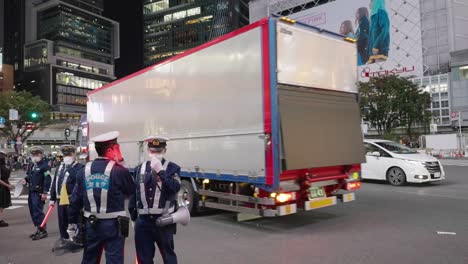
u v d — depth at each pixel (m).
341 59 8.12
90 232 4.05
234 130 7.46
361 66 71.94
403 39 67.38
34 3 138.88
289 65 7.01
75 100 128.62
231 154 7.54
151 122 10.19
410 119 34.62
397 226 7.59
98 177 4.07
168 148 9.43
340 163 7.75
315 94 7.50
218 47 7.91
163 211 4.31
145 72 10.55
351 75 8.34
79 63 135.88
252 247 6.40
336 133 7.77
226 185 8.16
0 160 9.31
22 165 36.38
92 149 13.99
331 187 8.15
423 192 11.93
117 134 4.32
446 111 58.69
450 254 5.71
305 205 7.37
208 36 125.44
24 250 6.77
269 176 6.74
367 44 71.00
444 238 6.61
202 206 8.74
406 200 10.58
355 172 8.42
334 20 75.19
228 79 7.62
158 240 4.36
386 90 33.72
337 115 7.86
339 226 7.75
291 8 82.69
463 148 33.94
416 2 66.00
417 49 65.88
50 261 6.06
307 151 7.10
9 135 46.91
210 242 6.79
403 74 67.25
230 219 8.79
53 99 123.44
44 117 49.59
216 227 7.99
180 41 131.25
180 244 6.70
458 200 10.41
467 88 56.00
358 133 8.29
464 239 6.54
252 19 89.94
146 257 4.37
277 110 6.72
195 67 8.57
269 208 7.13
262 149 6.86
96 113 13.71
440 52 63.81
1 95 46.38
